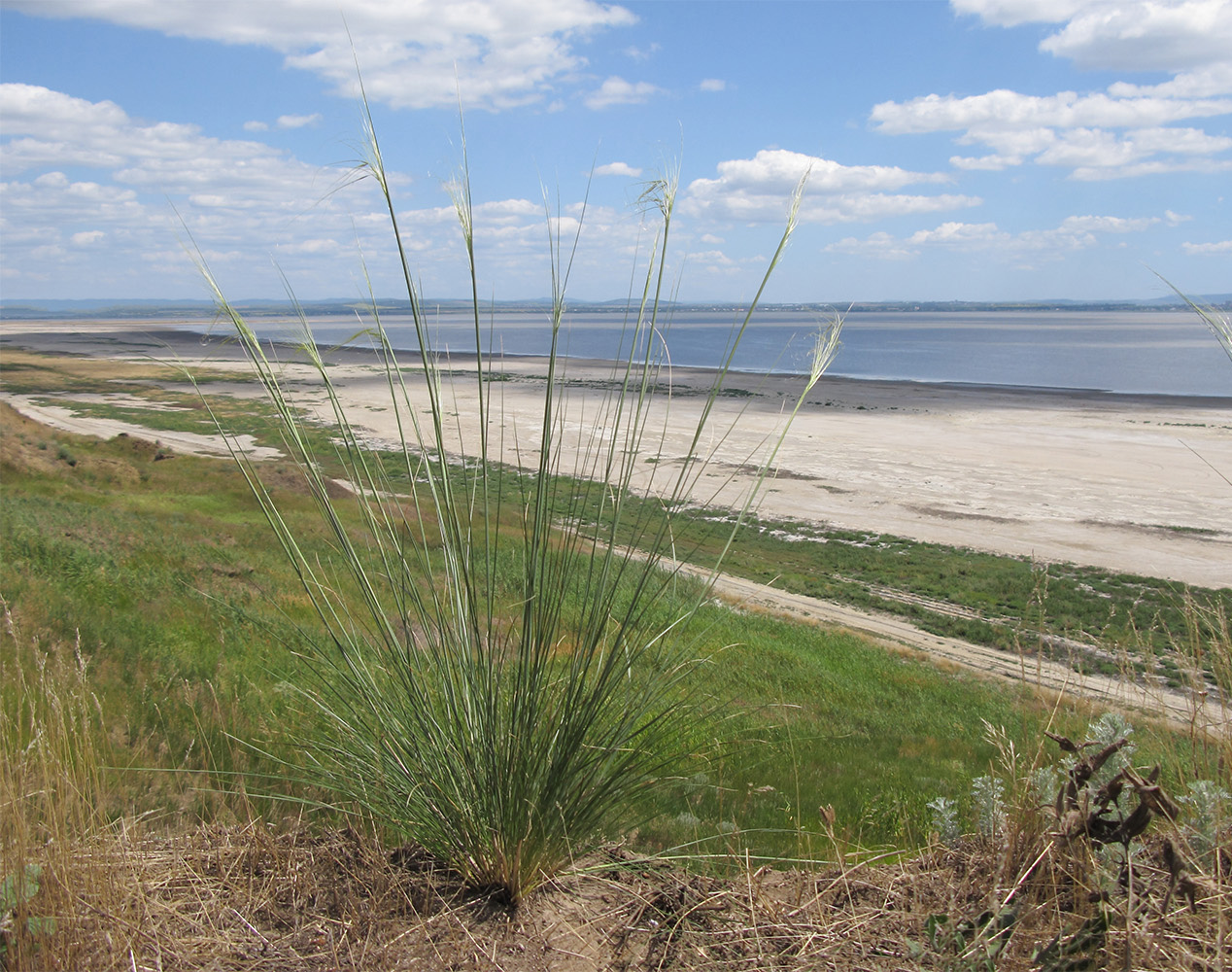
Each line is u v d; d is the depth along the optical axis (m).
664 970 1.87
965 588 22.52
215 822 2.48
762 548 25.77
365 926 1.96
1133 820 1.70
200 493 23.00
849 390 69.75
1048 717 2.19
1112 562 25.41
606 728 2.21
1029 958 1.66
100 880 1.88
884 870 2.31
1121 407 60.47
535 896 2.16
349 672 2.43
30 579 8.27
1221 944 1.58
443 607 2.28
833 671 11.80
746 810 3.61
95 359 90.50
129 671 5.43
